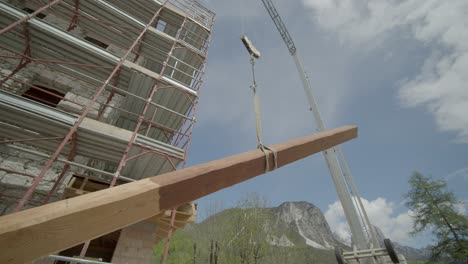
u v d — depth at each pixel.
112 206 0.95
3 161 7.02
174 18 12.34
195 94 8.44
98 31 10.67
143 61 11.77
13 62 8.55
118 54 11.40
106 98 9.84
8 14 6.46
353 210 6.02
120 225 0.97
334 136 2.37
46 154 7.61
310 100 9.05
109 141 6.19
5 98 5.10
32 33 7.17
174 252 29.62
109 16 9.70
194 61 11.02
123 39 10.75
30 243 0.80
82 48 7.32
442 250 17.56
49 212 0.85
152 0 11.36
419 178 20.91
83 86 9.67
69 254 9.23
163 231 8.33
